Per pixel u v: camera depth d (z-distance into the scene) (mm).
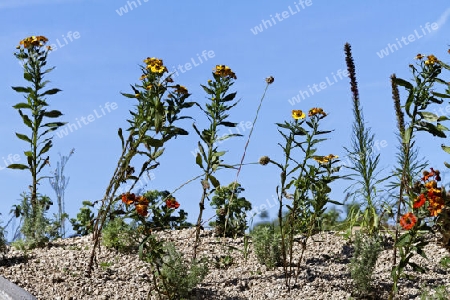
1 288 3990
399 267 4133
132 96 4312
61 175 5453
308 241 4887
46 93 4922
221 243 4883
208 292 4262
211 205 5125
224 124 4426
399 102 4797
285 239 4578
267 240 4562
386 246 4801
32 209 4852
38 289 4164
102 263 4453
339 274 4438
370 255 4234
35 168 4961
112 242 4688
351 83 4957
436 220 4258
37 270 4363
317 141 4246
